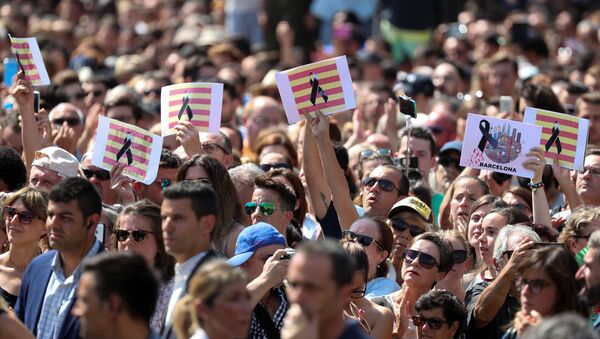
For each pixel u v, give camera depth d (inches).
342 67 1294.3
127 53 2716.5
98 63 2394.2
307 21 2945.4
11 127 1546.5
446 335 1061.8
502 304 1050.7
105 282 834.8
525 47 2390.5
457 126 1736.0
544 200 1248.8
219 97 1342.3
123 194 1248.8
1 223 1214.9
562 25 2933.1
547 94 1594.5
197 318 829.8
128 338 840.9
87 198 1005.2
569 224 1107.9
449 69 2059.5
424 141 1512.1
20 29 2839.6
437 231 1206.9
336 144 1423.5
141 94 2026.3
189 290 856.3
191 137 1301.7
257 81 2365.9
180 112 1342.3
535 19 2972.4
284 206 1208.2
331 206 1305.4
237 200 1202.6
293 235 1229.1
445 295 1064.2
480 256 1189.7
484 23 2726.4
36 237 1149.1
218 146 1374.3
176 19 3211.1
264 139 1579.7
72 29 2994.6
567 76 2122.3
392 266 1216.2
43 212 1140.5
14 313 1032.8
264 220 1199.6
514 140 1257.4
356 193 1460.4
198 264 949.8
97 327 839.1
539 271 917.2
